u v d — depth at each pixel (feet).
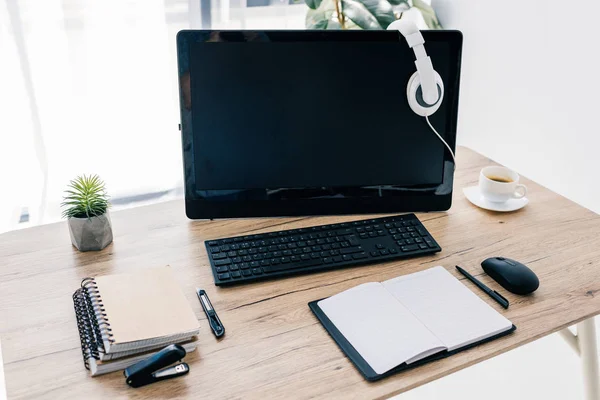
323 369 2.58
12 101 6.70
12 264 3.30
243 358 2.63
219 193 3.76
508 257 3.46
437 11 7.01
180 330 2.62
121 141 7.62
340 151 3.78
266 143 3.70
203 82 3.54
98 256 3.39
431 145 3.84
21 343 2.68
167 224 3.77
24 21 6.45
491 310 2.95
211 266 3.27
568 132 5.46
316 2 6.83
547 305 3.03
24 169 7.04
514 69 5.95
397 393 2.48
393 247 3.49
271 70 3.57
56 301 2.99
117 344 2.49
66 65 6.87
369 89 3.68
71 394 2.41
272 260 3.32
